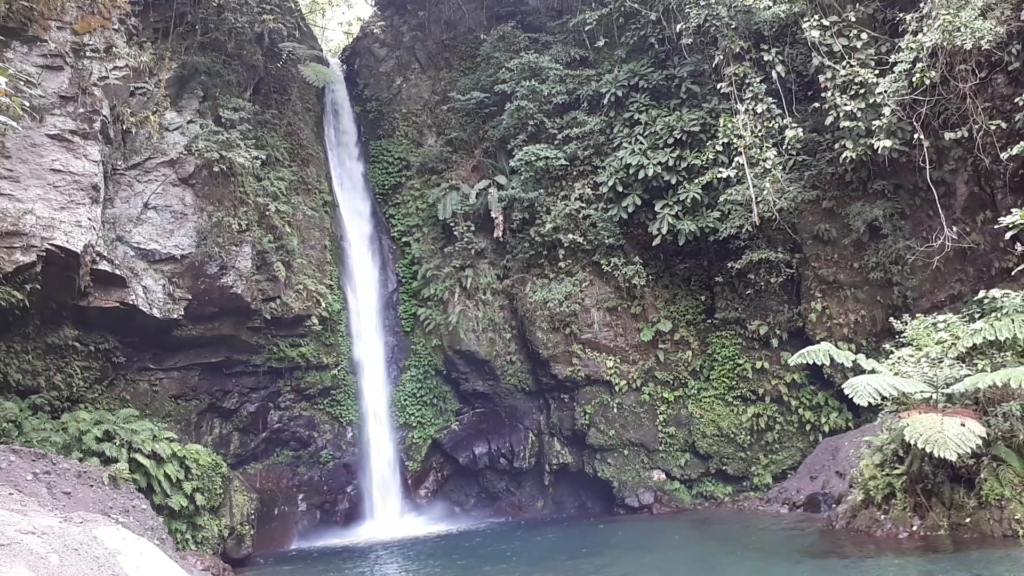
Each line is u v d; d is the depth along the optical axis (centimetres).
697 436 1237
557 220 1341
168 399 1080
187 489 848
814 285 1209
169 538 768
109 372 1023
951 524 746
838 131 1203
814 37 1149
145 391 1060
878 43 1182
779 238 1243
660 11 1372
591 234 1323
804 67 1277
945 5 1012
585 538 974
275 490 1151
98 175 966
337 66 1698
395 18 1714
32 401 908
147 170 1061
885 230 1161
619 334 1286
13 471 714
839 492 973
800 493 1069
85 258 930
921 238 1155
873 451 866
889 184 1182
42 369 946
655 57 1424
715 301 1297
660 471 1235
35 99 942
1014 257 1059
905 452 810
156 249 1031
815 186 1234
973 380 711
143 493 823
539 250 1367
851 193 1214
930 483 774
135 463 831
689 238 1253
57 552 536
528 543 970
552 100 1463
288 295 1172
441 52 1666
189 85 1173
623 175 1320
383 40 1692
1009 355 793
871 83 1132
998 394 773
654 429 1250
